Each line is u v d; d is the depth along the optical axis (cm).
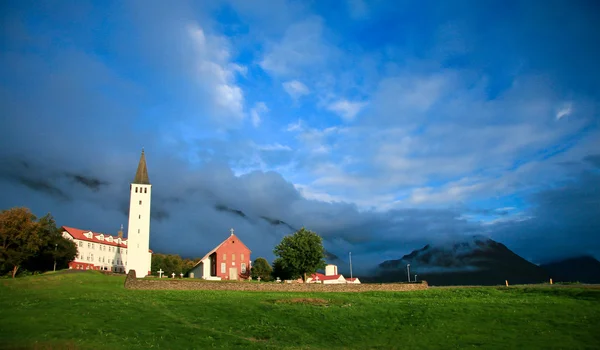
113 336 3638
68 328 3750
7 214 9450
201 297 5825
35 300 4969
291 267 9556
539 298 6044
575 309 5091
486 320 4734
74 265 14100
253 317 4700
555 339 3953
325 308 5319
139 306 4866
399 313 5156
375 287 7712
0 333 3481
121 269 16850
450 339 4097
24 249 9531
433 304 5697
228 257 12081
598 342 3838
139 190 11956
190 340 3741
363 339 4191
